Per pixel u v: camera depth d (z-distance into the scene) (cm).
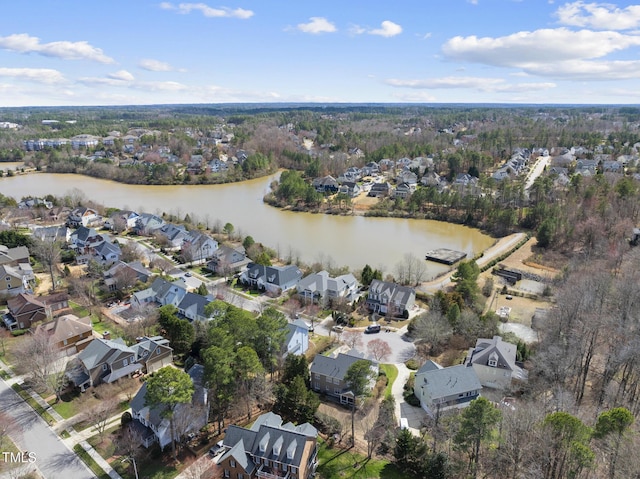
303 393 4947
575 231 10356
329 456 4503
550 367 5319
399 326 7181
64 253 9575
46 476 4141
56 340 5947
